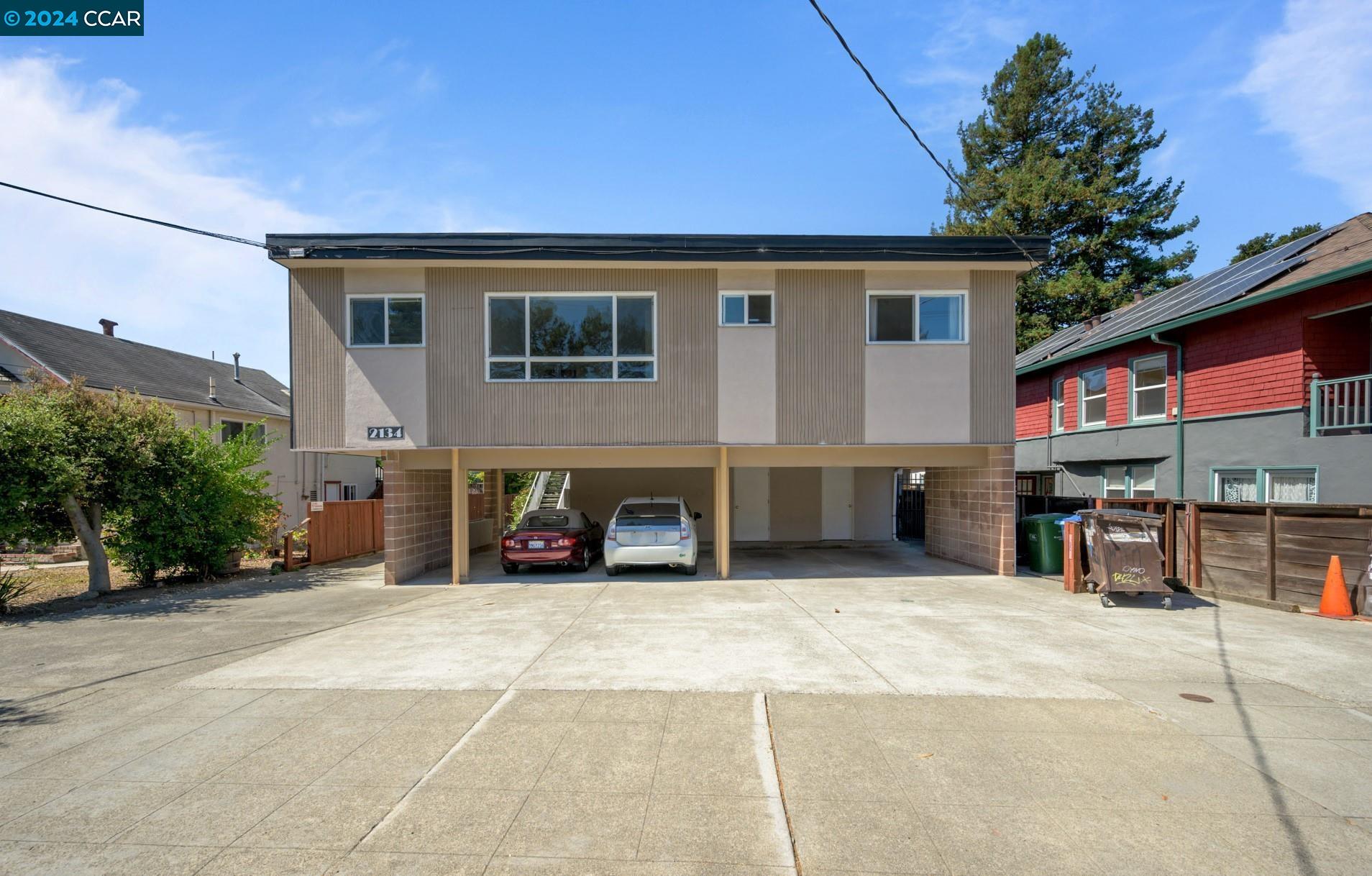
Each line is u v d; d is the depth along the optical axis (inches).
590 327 476.4
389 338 473.4
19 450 406.6
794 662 260.4
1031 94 1360.7
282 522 871.1
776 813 148.6
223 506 514.9
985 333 485.4
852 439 479.2
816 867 129.1
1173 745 183.3
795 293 480.1
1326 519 349.4
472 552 676.7
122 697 226.5
